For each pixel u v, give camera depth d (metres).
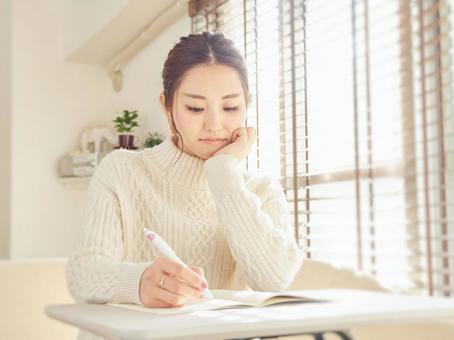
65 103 3.51
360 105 1.61
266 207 1.29
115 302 0.98
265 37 2.23
